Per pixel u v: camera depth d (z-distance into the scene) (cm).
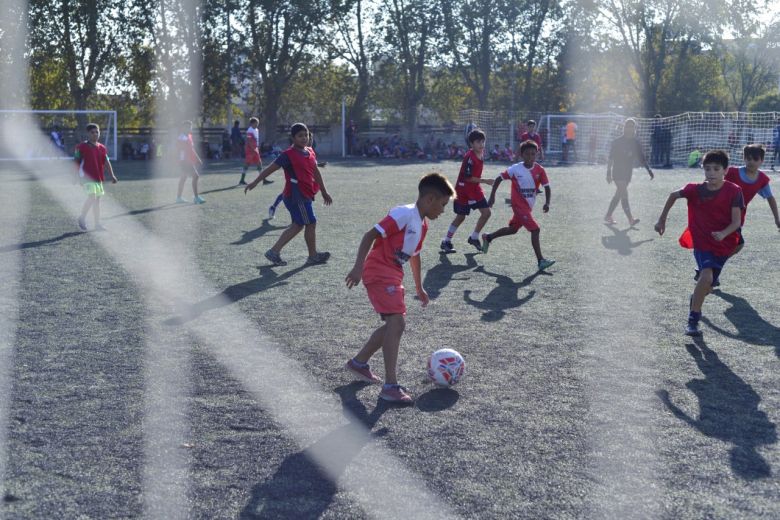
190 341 618
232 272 905
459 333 643
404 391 493
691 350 594
